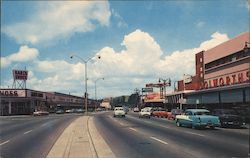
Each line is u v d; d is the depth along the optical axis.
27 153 15.91
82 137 21.98
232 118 28.47
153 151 15.52
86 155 14.51
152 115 63.53
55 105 118.00
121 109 62.03
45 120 50.41
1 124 40.97
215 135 22.38
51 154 15.24
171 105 74.88
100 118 54.53
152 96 116.75
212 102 41.69
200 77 56.44
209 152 14.50
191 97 52.69
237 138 19.02
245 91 29.92
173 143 18.58
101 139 21.05
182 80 72.88
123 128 30.95
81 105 167.50
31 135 25.59
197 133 24.62
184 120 31.38
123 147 17.12
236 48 42.34
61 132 27.58
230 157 12.73
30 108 91.19
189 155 14.02
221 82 47.59
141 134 24.55
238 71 41.84
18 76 91.06
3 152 16.28
